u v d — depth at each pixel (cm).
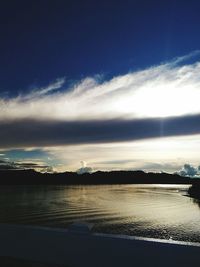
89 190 16050
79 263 300
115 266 285
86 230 306
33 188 19138
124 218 5338
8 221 4928
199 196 10538
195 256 253
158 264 268
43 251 318
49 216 5566
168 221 4944
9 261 328
